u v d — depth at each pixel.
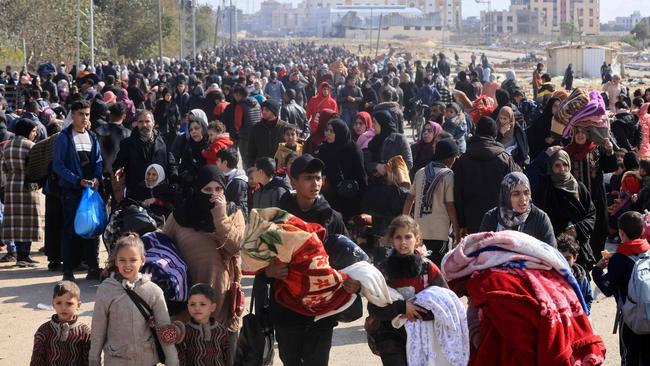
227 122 20.64
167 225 8.07
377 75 41.59
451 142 10.62
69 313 7.42
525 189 8.16
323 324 7.08
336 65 41.03
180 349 7.42
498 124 13.84
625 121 17.64
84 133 12.16
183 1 96.38
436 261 10.73
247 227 6.99
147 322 7.29
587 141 10.84
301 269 6.84
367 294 6.77
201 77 37.59
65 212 12.12
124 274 7.29
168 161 12.15
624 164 14.34
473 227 10.37
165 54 100.75
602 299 11.54
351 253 7.16
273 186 10.92
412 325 6.81
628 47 171.38
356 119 14.88
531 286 6.74
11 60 53.06
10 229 13.11
